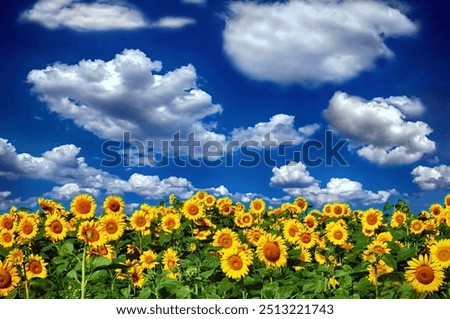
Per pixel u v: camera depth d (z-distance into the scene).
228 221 14.62
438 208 13.45
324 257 9.82
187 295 6.33
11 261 7.79
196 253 9.90
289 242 10.44
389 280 6.82
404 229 11.58
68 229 10.26
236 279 6.97
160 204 15.01
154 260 9.57
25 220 9.91
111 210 11.70
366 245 9.12
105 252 9.09
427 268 6.44
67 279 7.46
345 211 14.21
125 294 6.92
